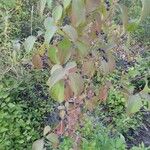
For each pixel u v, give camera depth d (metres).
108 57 1.47
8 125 3.31
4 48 3.70
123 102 4.03
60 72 1.23
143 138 4.02
